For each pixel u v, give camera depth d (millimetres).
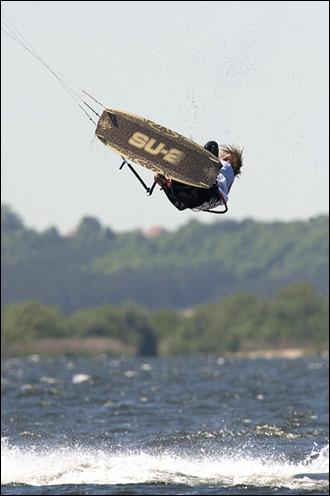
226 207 56531
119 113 56250
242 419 118312
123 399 155250
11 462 84500
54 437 100938
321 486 74375
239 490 72750
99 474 78875
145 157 55750
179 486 74062
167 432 104375
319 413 126562
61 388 192000
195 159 55625
